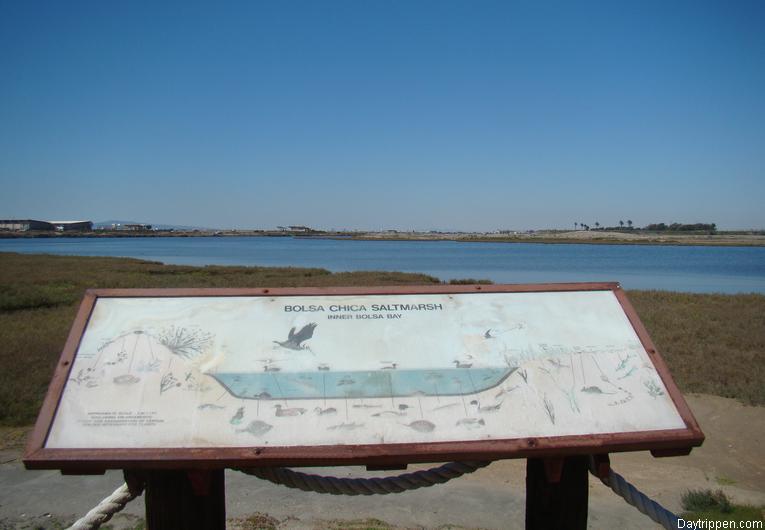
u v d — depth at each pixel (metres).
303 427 2.40
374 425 2.42
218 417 2.42
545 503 2.74
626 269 52.66
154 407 2.46
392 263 61.34
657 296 22.19
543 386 2.64
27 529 4.68
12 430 7.05
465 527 4.92
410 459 2.33
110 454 2.26
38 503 5.16
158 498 2.52
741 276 44.44
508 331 2.91
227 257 74.00
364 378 2.62
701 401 8.62
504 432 2.44
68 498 5.27
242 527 4.72
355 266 55.53
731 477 6.18
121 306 2.92
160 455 2.26
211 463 2.27
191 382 2.56
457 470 2.76
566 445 2.40
